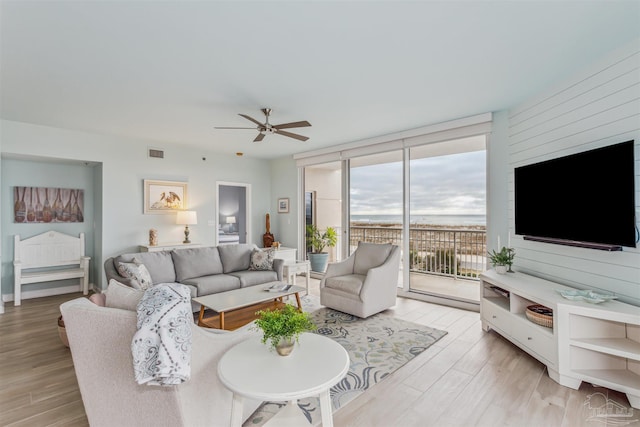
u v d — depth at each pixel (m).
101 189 4.89
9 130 4.13
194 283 3.89
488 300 3.28
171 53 2.43
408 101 3.48
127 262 3.67
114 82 2.96
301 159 6.38
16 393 2.20
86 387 1.55
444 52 2.44
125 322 1.34
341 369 1.52
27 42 2.27
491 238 3.91
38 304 4.45
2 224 4.58
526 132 3.45
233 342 1.79
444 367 2.54
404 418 1.91
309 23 2.05
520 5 1.88
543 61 2.59
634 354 2.04
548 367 2.39
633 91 2.30
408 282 4.73
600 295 2.40
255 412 1.98
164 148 5.50
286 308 1.73
